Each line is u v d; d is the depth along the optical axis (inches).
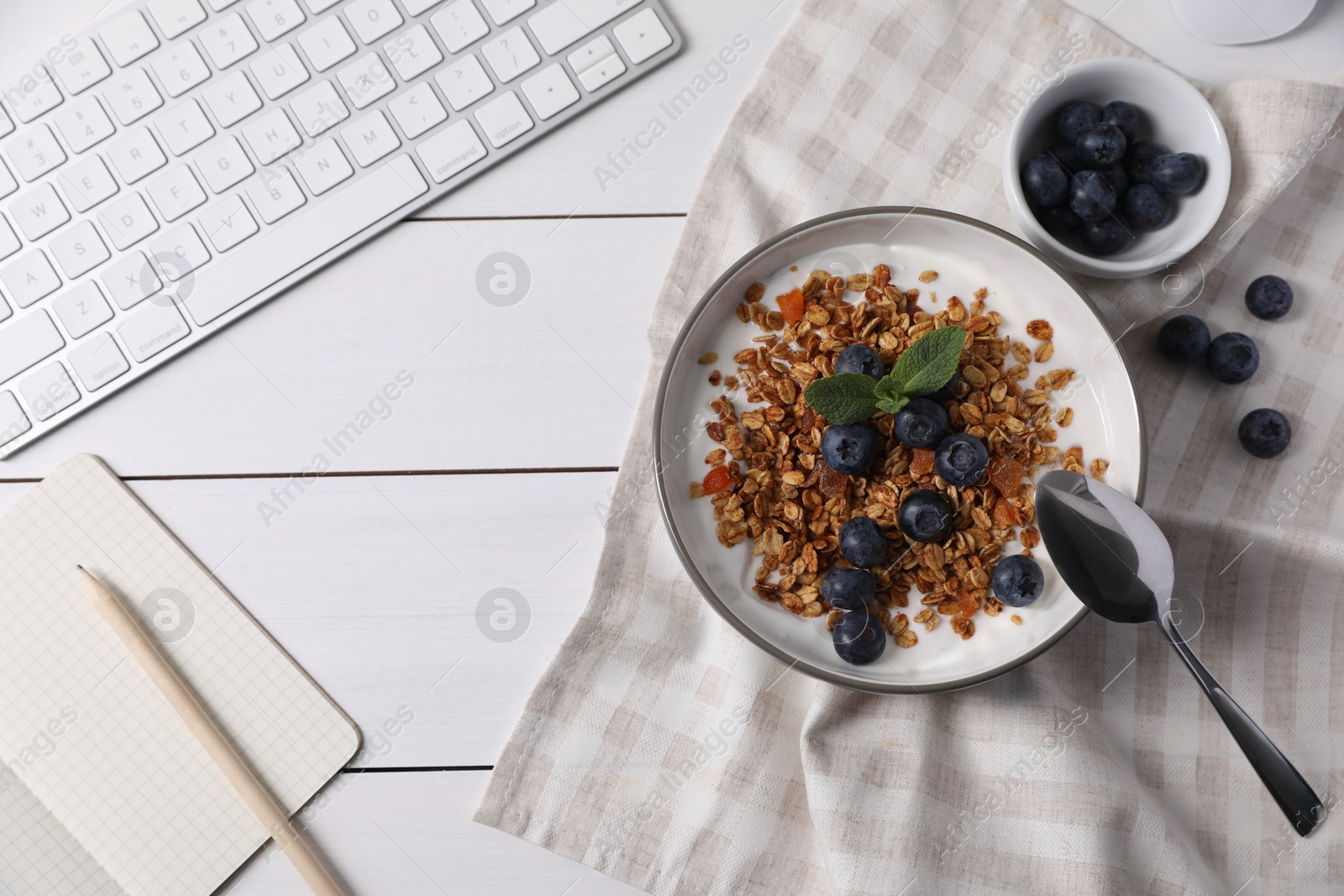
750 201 23.0
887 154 23.0
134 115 22.8
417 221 23.2
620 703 22.7
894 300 21.9
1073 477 21.3
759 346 22.1
